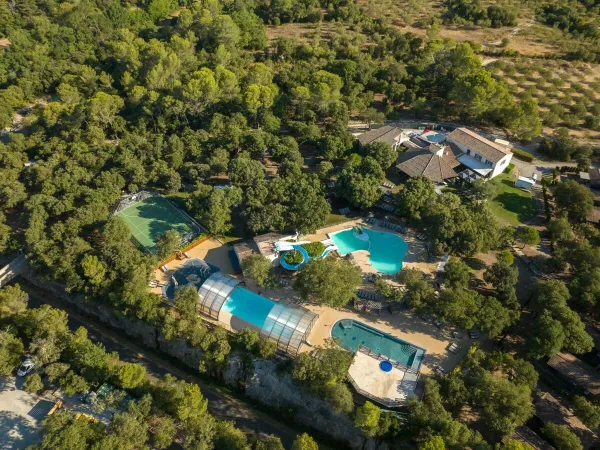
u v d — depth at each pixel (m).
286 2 185.50
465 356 73.00
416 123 134.88
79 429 62.34
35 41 165.00
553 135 131.00
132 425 63.62
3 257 95.56
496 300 78.19
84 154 113.00
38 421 69.31
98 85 146.50
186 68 147.88
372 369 72.19
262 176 104.25
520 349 77.19
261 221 93.75
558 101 142.38
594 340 76.50
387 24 182.62
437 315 76.38
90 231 96.38
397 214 101.00
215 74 133.50
